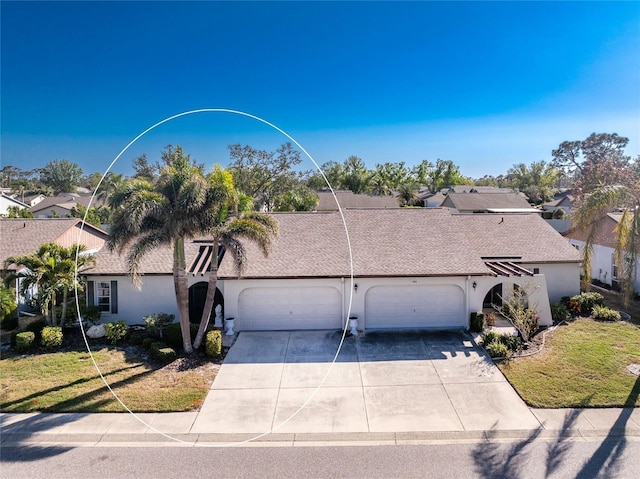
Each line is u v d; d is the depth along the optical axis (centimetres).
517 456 1030
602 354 1592
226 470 988
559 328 1906
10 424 1169
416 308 1948
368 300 1948
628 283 1902
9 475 966
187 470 988
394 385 1398
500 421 1180
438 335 1850
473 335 1845
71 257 1862
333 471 983
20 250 2336
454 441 1097
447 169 10706
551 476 958
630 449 1048
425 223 2291
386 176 9838
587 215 1973
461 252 2039
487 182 12125
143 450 1062
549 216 5909
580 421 1167
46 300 1708
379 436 1121
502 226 2531
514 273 1927
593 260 2781
